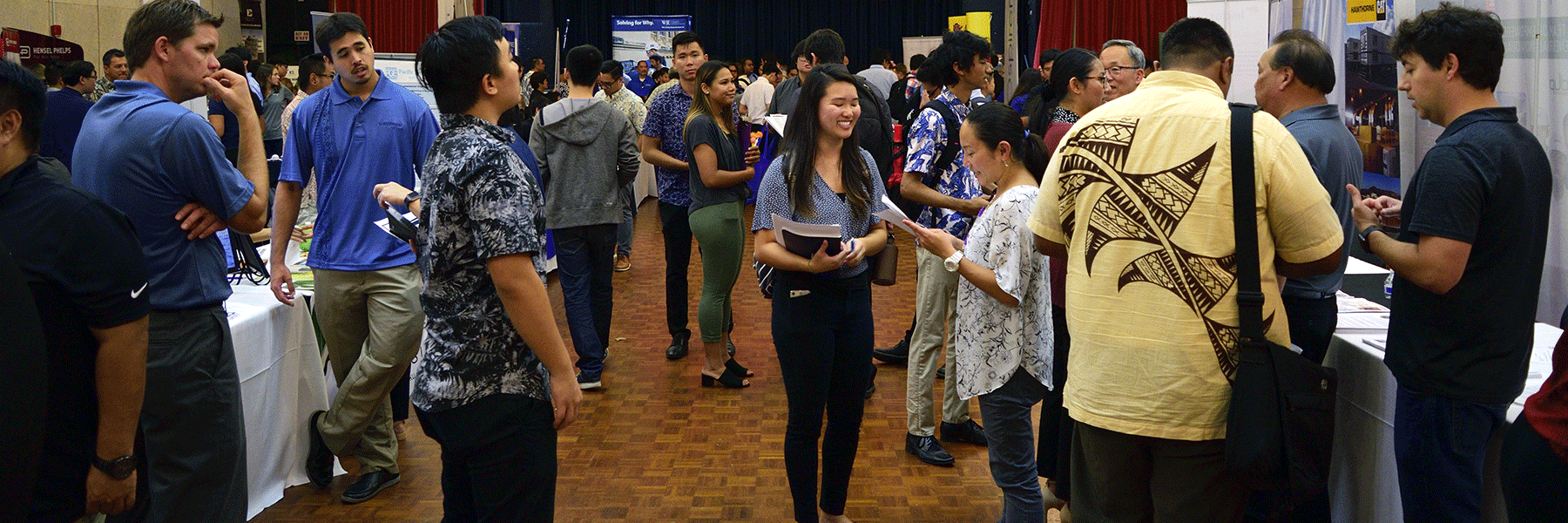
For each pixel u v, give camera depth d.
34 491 1.72
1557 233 3.24
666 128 4.63
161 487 2.21
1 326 1.16
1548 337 2.45
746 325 5.49
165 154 2.15
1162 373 1.73
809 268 2.47
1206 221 1.69
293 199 3.02
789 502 3.07
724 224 4.13
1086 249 1.82
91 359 1.77
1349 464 2.39
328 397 3.41
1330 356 2.48
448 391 1.79
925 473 3.30
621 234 6.96
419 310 3.01
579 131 4.18
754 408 4.02
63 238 1.67
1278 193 1.67
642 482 3.23
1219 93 1.79
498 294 1.74
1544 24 3.16
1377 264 3.54
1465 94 1.92
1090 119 1.84
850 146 2.67
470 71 1.77
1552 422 1.48
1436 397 1.93
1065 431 2.70
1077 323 1.86
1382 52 3.89
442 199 1.74
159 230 2.17
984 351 2.47
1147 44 5.85
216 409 2.29
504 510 1.86
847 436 2.70
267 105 7.10
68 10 7.82
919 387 3.40
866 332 2.64
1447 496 1.94
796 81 4.75
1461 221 1.81
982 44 3.58
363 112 2.99
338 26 2.92
